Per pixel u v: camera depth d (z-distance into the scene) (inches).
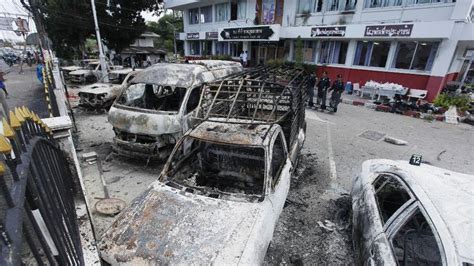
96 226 151.8
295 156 195.0
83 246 116.2
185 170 154.9
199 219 108.5
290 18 697.6
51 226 78.3
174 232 102.6
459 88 529.7
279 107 232.4
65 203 107.7
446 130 372.2
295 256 136.9
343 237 152.0
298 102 215.8
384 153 280.4
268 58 784.9
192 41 1061.8
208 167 169.2
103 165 228.4
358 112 460.4
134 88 276.2
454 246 80.3
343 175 227.9
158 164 231.3
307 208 179.5
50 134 121.8
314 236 152.8
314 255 139.2
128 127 215.9
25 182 65.9
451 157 276.1
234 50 885.2
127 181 203.9
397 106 465.4
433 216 92.0
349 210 169.6
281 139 156.9
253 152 159.5
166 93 296.4
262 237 105.6
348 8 585.0
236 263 91.8
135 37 1022.4
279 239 149.6
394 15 520.4
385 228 107.7
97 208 163.5
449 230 85.1
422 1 485.4
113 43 1008.2
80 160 234.1
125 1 925.8
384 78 559.2
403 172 123.7
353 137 328.8
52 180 96.0
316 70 660.1
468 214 90.7
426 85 504.1
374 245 105.9
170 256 93.7
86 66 707.4
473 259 76.6
